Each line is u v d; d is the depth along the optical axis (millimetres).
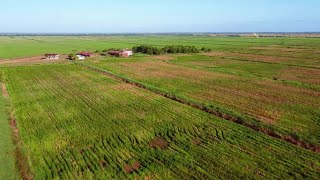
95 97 45156
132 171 23297
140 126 32594
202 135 29812
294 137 29141
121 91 49094
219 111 37188
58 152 26656
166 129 31625
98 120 34750
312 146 27141
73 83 56000
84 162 24766
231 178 21828
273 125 32031
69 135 30422
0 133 30062
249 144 27422
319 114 35844
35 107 40375
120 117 35656
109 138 29625
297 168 23094
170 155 25656
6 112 38062
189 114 36500
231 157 24969
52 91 49562
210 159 24656
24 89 51438
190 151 26297
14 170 23094
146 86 51844
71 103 42031
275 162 24016
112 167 23891
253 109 37969
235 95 45438
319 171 22609
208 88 50500
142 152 26422
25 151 26469
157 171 23109
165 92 47438
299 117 34812
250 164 23750
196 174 22516
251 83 54688
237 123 33625
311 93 46750
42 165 24219
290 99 43000
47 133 31031
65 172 23141
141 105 40562
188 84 53938
